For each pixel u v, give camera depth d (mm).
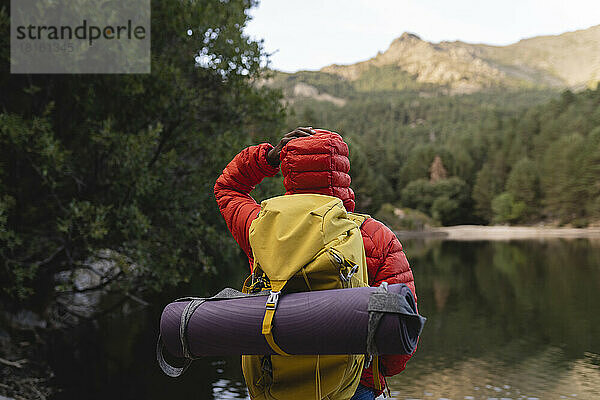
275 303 1288
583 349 11062
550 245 48531
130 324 12375
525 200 95375
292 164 1532
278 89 11430
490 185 100938
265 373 1437
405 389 8453
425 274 25047
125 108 9445
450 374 9297
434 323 13891
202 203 10359
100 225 8281
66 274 12812
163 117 9695
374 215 82812
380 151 120750
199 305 1389
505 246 47438
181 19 9602
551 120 112625
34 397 7520
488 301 17344
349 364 1356
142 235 9414
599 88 120125
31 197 9086
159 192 9477
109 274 10961
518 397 8094
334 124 172125
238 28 10703
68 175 8914
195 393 7812
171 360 9656
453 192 97375
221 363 9516
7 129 7254
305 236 1363
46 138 7375
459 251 41312
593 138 89500
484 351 10922
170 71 9227
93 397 7531
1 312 9906
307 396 1369
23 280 8883
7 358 8914
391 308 1174
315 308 1247
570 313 15164
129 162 8484
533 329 13078
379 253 1519
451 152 117000
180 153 10234
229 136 9945
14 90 8594
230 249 10719
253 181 1767
